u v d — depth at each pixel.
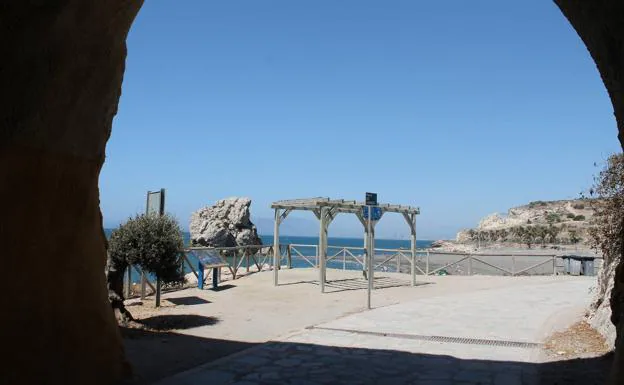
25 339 4.32
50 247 4.69
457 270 24.00
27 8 3.87
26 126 4.27
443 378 6.29
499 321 10.19
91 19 4.57
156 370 6.47
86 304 5.18
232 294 13.92
